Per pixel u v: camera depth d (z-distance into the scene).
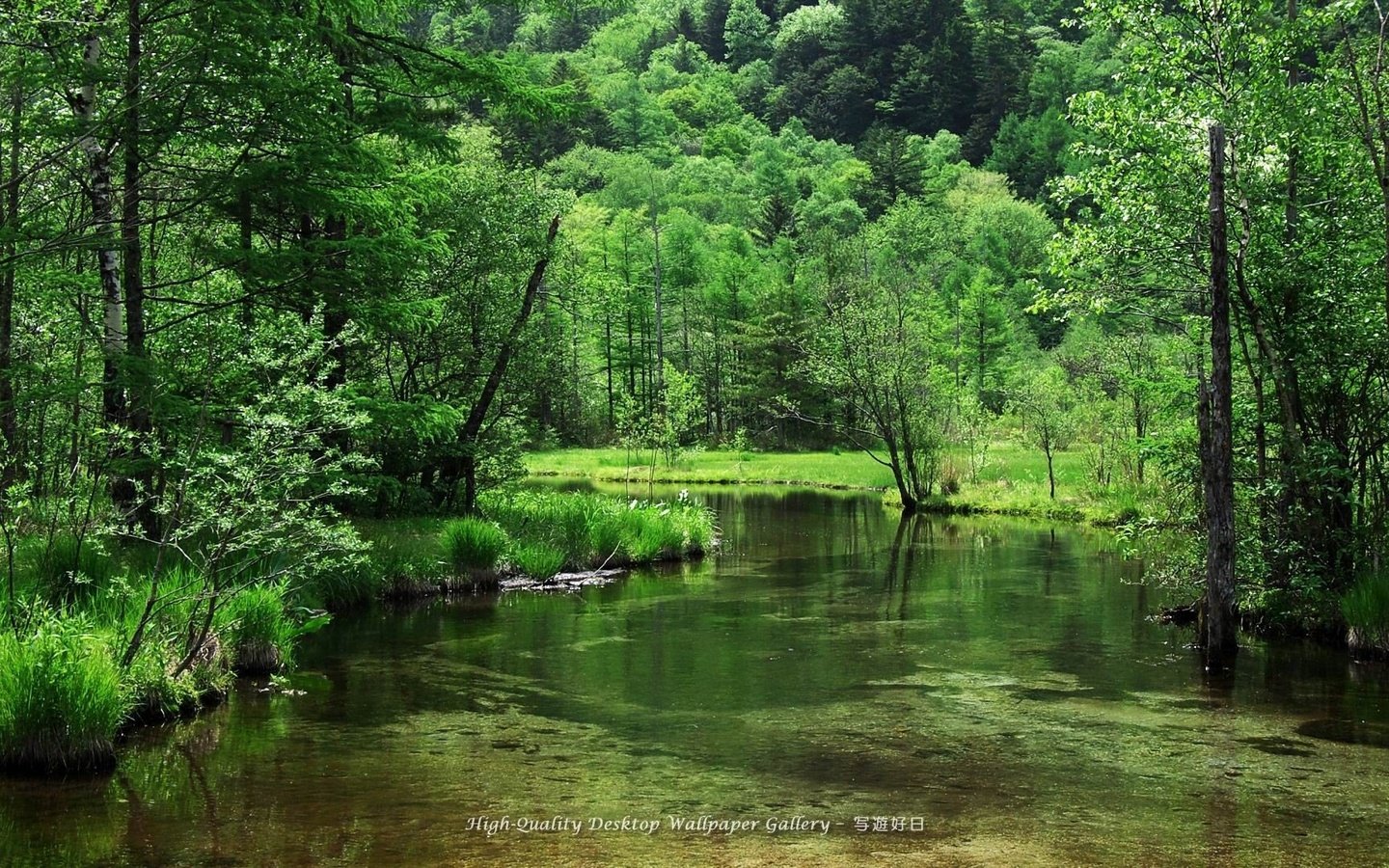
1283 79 12.81
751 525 28.09
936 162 111.38
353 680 10.54
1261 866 5.98
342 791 7.15
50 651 7.59
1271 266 12.81
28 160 12.29
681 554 21.34
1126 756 8.15
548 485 39.72
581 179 100.31
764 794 7.19
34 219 11.90
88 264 16.84
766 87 149.25
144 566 11.52
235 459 9.16
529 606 15.30
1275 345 13.06
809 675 10.95
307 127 13.14
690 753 8.13
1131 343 28.62
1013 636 13.16
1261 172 12.70
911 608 15.27
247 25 11.97
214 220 15.98
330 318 16.38
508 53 18.80
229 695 9.80
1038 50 124.69
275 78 12.20
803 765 7.86
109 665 8.00
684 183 113.06
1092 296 14.06
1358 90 11.91
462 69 17.72
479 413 21.14
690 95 145.25
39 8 10.59
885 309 33.84
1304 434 13.21
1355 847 6.29
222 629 10.11
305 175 13.43
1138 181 13.56
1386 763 8.02
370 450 19.72
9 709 7.38
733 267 72.94
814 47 150.12
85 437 12.55
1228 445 11.62
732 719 9.20
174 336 13.64
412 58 17.78
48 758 7.39
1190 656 11.98
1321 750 8.34
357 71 17.11
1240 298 12.72
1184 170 13.03
